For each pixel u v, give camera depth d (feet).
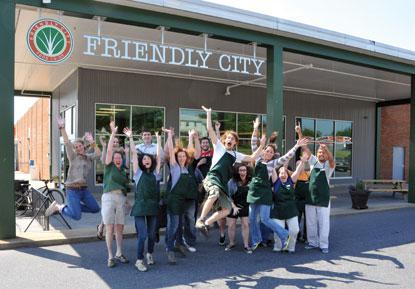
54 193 39.86
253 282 18.02
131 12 26.99
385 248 24.38
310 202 23.73
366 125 78.07
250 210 22.77
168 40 37.29
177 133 55.06
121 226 20.52
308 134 69.72
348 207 40.96
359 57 38.91
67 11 25.13
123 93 51.13
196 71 50.60
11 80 23.62
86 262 20.51
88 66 47.85
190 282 17.87
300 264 20.88
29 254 21.84
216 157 19.93
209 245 24.56
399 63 42.39
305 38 33.86
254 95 62.54
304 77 53.83
